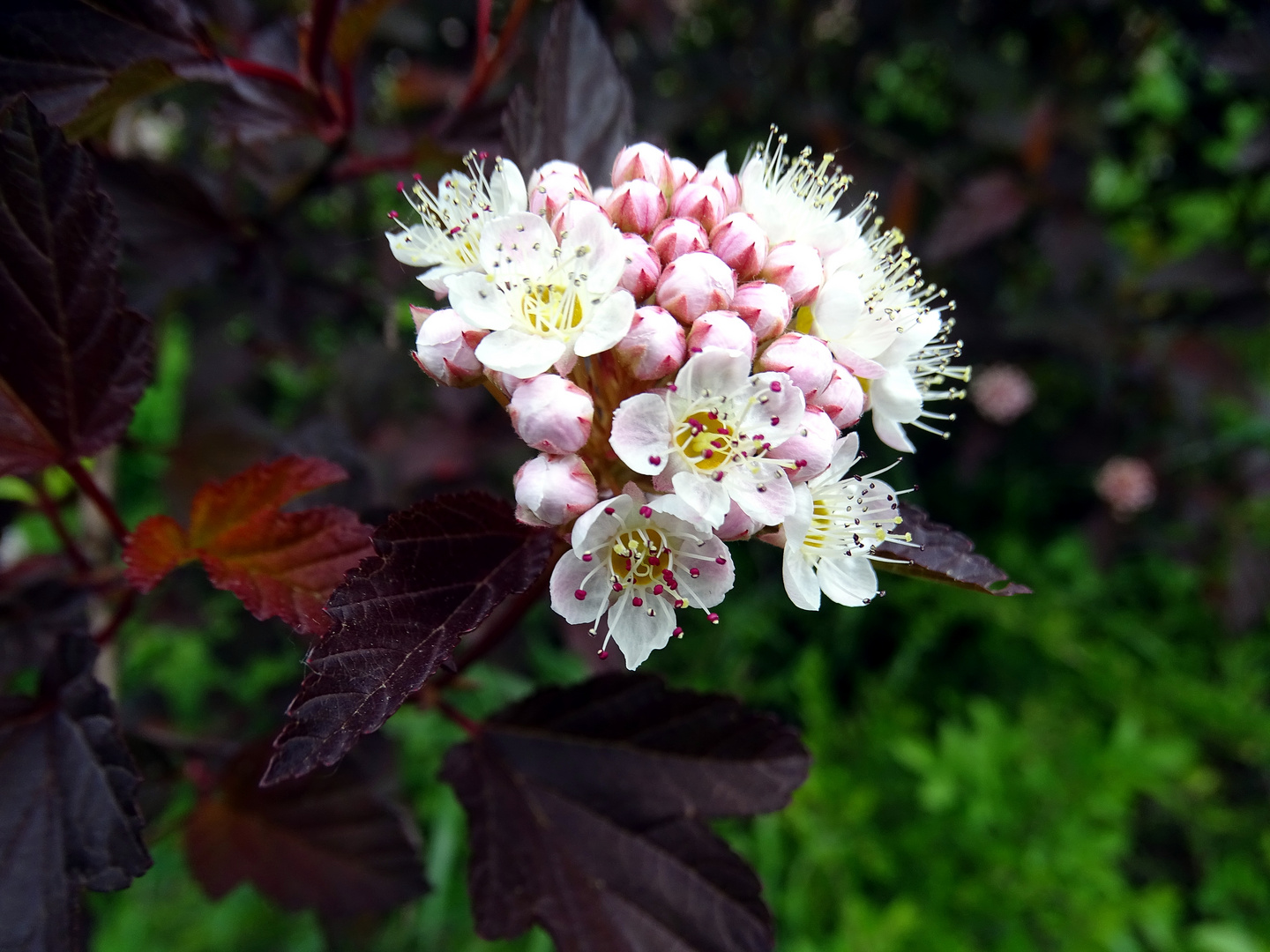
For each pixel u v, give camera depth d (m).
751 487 0.05
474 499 0.05
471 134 0.08
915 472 0.17
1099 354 0.13
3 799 0.06
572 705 0.07
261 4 0.11
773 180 0.07
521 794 0.07
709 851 0.06
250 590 0.06
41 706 0.06
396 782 0.09
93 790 0.06
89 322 0.06
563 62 0.07
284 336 0.11
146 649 0.15
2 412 0.06
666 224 0.06
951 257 0.14
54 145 0.05
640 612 0.05
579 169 0.06
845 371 0.06
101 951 0.13
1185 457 0.15
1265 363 0.18
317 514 0.06
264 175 0.09
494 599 0.05
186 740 0.08
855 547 0.06
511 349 0.05
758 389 0.05
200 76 0.07
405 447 0.12
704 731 0.06
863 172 0.14
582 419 0.05
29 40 0.06
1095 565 0.15
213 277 0.10
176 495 0.09
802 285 0.06
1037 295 0.13
